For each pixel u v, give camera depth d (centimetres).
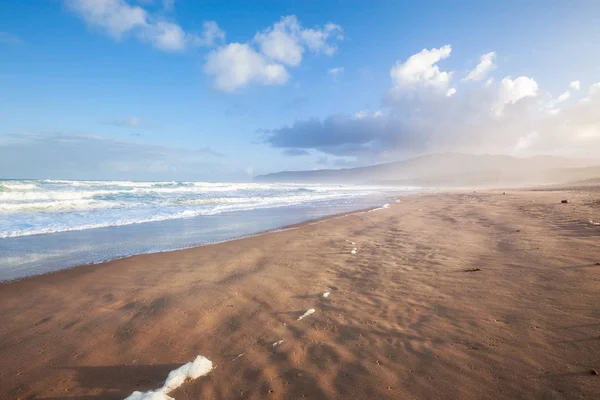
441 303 395
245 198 2380
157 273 564
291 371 273
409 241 785
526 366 260
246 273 556
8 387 260
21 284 509
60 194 2038
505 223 965
